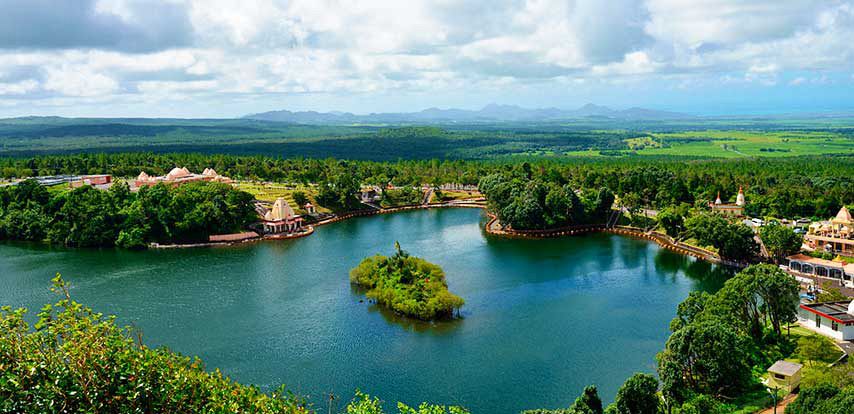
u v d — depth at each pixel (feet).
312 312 492.95
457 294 546.26
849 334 392.88
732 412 307.78
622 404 286.66
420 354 408.46
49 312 148.36
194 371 161.48
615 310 500.74
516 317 482.69
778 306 395.96
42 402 133.69
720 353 322.14
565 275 617.62
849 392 253.24
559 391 356.18
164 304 512.63
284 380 369.09
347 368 386.52
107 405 140.77
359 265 601.21
